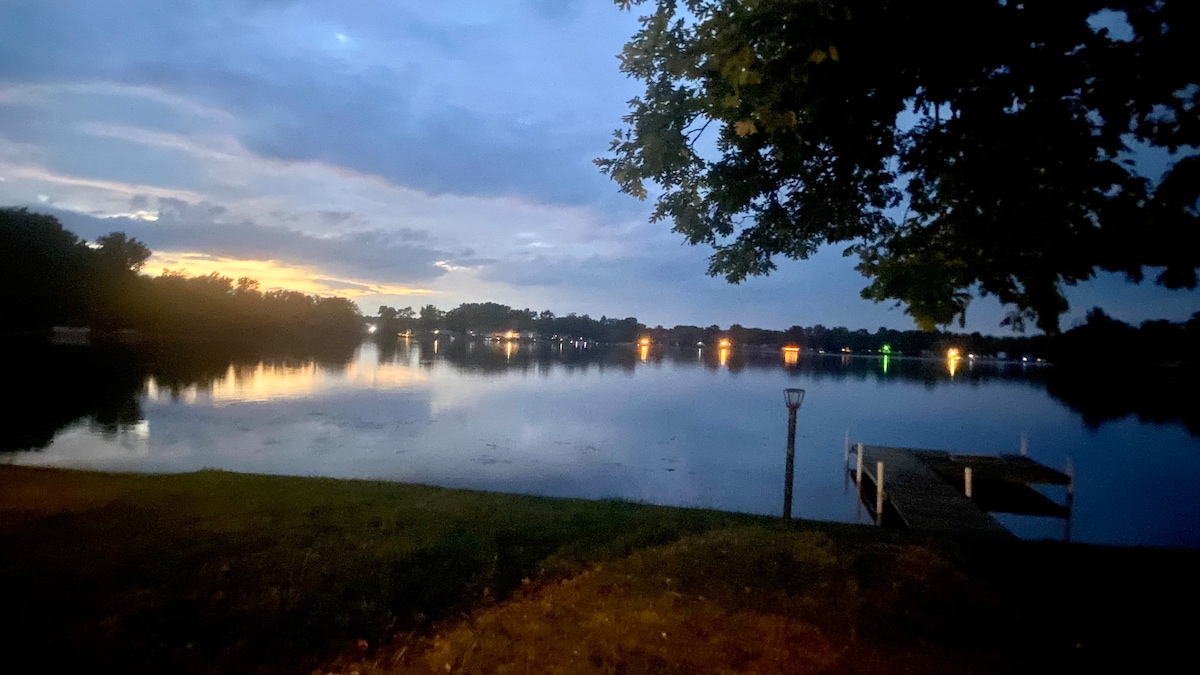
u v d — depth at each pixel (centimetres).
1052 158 525
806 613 543
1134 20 498
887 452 2139
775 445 2612
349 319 15450
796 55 545
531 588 602
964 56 534
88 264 6850
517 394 4088
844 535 809
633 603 558
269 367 5231
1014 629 521
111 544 687
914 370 9525
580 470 1952
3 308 5919
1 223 5766
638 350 16512
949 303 582
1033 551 726
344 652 488
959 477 1939
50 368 4044
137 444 1989
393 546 709
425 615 544
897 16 526
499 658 472
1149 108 506
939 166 590
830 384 6203
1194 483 2317
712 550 693
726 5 573
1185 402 5075
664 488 1791
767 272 794
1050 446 3053
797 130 600
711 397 4434
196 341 8412
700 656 474
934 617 540
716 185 675
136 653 482
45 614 530
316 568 639
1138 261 502
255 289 11194
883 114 588
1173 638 510
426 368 6172
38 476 1009
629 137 675
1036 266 549
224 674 462
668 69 612
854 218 699
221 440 2128
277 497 924
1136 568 665
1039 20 504
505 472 1875
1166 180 476
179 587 587
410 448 2147
